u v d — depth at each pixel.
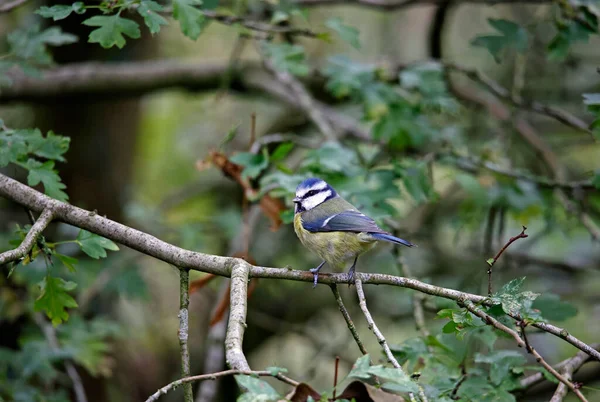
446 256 13.71
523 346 5.35
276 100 13.40
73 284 6.77
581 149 15.55
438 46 13.02
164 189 17.23
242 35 9.05
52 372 9.86
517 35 9.12
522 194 10.82
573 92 14.99
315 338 13.92
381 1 12.39
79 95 12.39
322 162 8.80
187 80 13.00
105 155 14.17
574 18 9.36
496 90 11.59
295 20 15.30
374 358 14.60
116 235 6.28
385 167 9.93
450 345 7.27
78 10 6.59
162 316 15.79
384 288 14.14
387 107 10.59
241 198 15.36
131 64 12.81
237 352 5.08
